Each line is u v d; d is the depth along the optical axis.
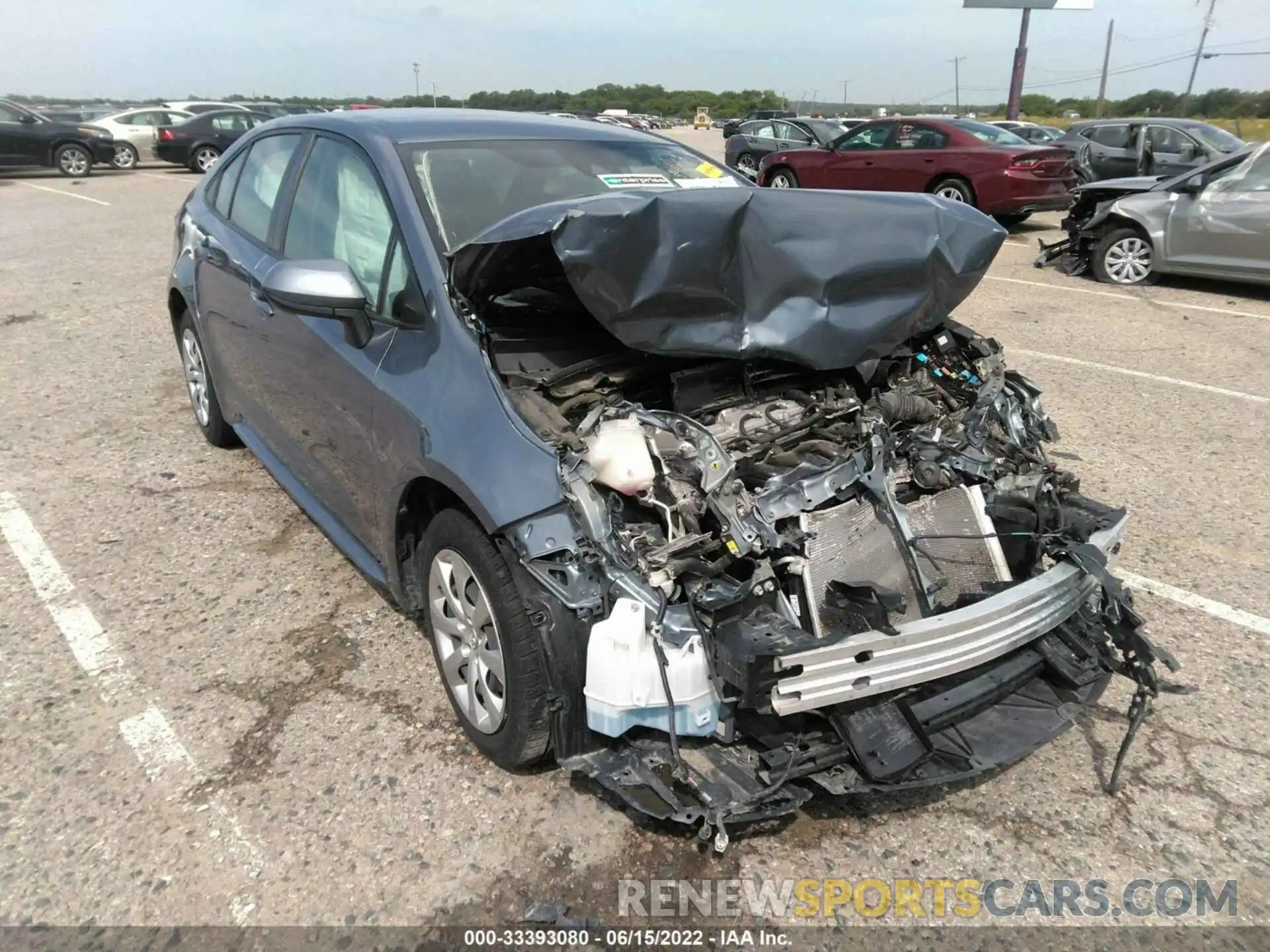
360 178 3.34
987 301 9.32
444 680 2.88
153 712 2.97
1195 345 7.64
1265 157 9.19
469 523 2.57
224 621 3.47
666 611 2.25
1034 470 3.13
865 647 2.20
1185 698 3.19
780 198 2.91
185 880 2.36
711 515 2.44
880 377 3.34
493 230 2.62
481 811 2.59
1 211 14.06
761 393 3.07
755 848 2.52
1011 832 2.62
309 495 3.78
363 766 2.75
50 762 2.74
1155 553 4.17
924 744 2.35
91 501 4.39
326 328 3.22
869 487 2.63
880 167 13.87
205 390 4.84
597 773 2.34
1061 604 2.61
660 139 4.17
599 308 2.56
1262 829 2.64
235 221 4.25
